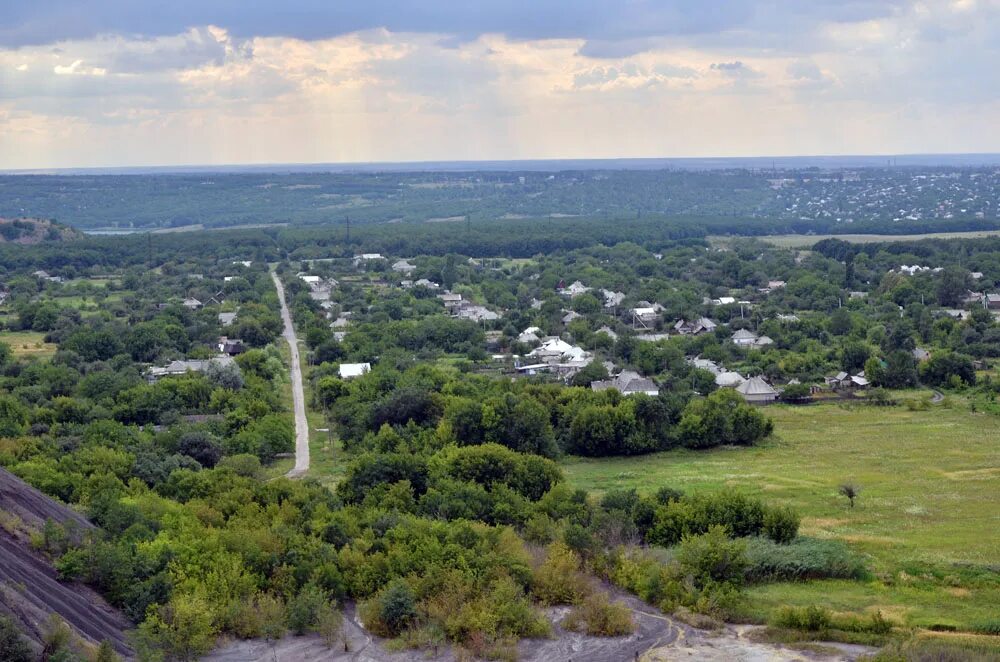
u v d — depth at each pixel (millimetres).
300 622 91750
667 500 121125
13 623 74625
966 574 103000
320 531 108438
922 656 84375
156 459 136375
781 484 138375
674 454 159125
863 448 157375
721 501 116875
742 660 86125
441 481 127188
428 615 92688
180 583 93438
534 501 128625
